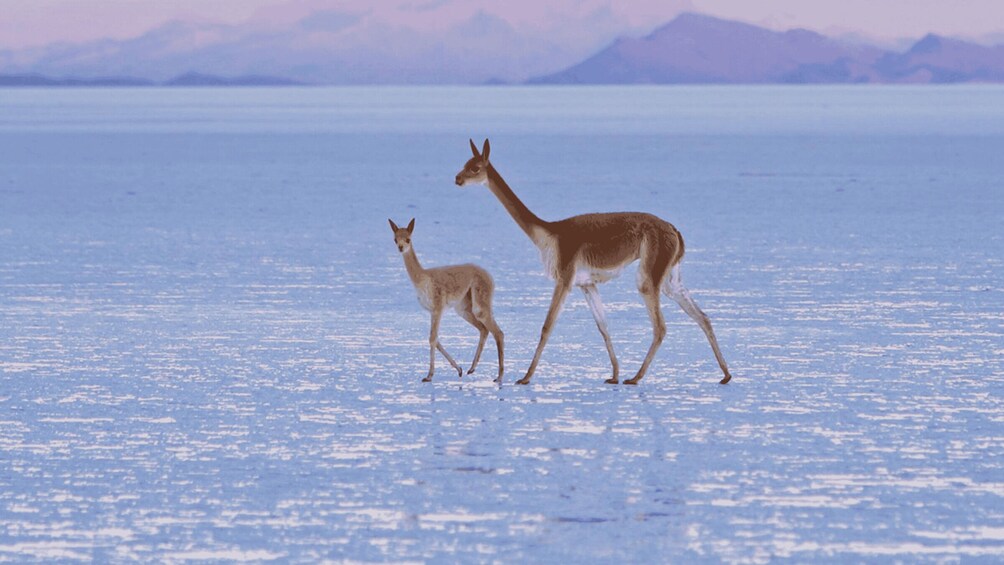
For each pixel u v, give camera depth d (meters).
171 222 75.38
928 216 76.69
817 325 40.38
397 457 24.67
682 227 71.69
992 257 57.28
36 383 31.67
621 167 126.38
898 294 46.66
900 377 32.25
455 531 20.23
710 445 25.48
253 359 35.00
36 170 125.75
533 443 25.72
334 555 19.19
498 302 45.91
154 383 31.73
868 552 19.25
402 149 163.75
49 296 46.81
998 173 114.88
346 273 53.38
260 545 19.64
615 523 20.59
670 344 37.53
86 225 73.56
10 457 24.73
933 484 22.72
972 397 29.83
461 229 71.31
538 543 19.67
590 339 38.62
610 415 28.23
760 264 55.78
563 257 31.52
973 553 19.19
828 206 83.94
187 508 21.48
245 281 50.97
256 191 99.31
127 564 18.86
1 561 18.97
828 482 22.84
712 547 19.48
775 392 30.62
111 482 23.02
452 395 30.56
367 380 32.31
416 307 44.53
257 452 25.11
